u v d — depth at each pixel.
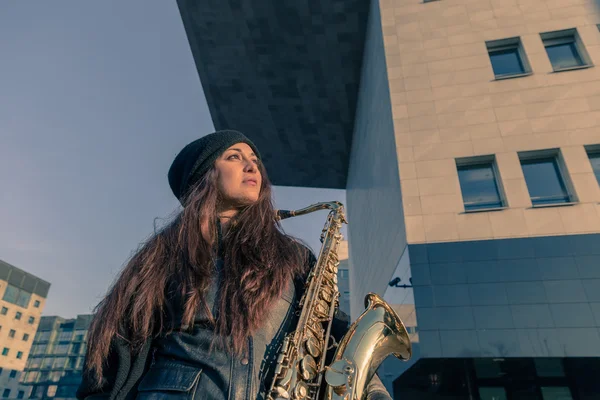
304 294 1.63
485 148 10.56
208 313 1.23
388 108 12.28
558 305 8.35
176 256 1.43
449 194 10.15
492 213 9.65
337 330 1.77
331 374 1.33
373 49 15.32
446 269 9.23
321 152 24.11
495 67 11.94
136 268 1.42
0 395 59.66
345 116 21.23
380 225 14.09
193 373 1.11
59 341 80.19
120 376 1.20
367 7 15.96
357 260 21.52
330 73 19.02
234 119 21.95
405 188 10.47
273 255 1.55
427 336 8.64
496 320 8.51
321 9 16.28
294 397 1.23
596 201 9.20
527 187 9.94
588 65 10.91
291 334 1.39
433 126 11.22
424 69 12.23
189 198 1.65
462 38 12.46
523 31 12.04
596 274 8.45
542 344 8.09
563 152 9.98
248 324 1.24
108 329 1.27
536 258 8.91
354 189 22.59
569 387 7.97
